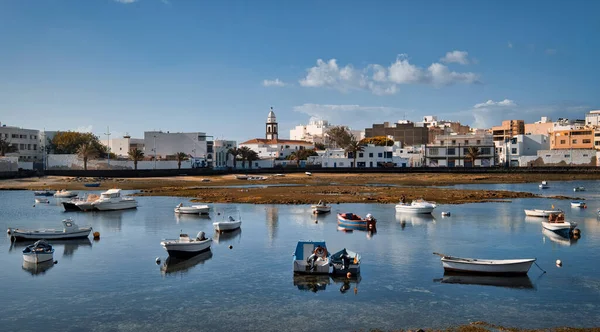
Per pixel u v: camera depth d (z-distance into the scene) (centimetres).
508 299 3419
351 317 3094
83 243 5400
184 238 4941
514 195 10138
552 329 2869
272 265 4366
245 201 9206
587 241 5409
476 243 5300
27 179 14962
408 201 9069
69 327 2972
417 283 3794
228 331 2898
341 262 4109
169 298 3488
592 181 15300
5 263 4512
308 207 8425
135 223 6769
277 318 3092
